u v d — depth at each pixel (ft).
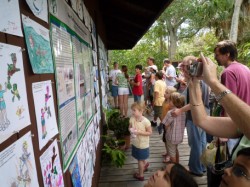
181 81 14.52
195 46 59.41
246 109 3.09
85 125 7.36
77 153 6.00
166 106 14.12
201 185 10.53
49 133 3.93
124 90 23.98
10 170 2.60
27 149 3.06
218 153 6.46
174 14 53.78
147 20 16.67
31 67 3.34
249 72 7.36
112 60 56.49
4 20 2.62
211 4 29.81
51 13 4.31
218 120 4.68
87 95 8.02
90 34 9.84
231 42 7.88
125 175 11.81
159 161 13.35
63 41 5.10
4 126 2.52
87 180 7.26
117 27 24.06
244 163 2.85
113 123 15.55
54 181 4.09
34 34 3.48
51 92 4.17
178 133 11.28
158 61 57.82
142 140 10.93
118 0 14.12
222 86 3.49
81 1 7.63
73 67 5.93
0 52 2.52
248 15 27.84
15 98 2.79
